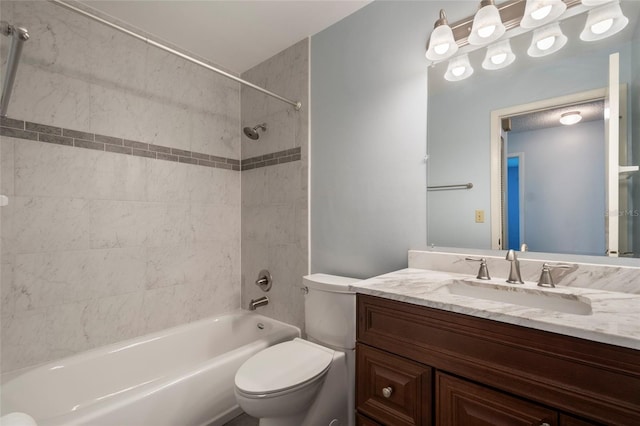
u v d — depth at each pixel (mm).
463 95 1331
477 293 1137
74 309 1562
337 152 1765
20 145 1401
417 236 1453
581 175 1076
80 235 1584
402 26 1506
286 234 2031
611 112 1029
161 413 1223
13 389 1289
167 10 1640
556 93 1126
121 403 1114
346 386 1418
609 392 617
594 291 970
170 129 1960
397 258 1515
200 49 2035
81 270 1586
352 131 1694
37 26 1447
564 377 669
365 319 1058
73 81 1562
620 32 1021
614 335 606
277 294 2084
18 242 1399
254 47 2025
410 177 1476
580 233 1077
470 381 810
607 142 1034
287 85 2029
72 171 1557
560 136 1116
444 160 1378
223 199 2256
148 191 1853
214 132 2205
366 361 1047
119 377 1613
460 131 1337
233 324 2121
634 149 997
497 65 1251
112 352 1605
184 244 2025
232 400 1501
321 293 1491
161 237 1910
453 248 1352
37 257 1453
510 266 1126
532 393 708
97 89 1646
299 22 1771
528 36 1184
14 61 997
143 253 1826
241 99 2357
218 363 1448
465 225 1320
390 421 971
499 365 762
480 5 1203
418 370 909
